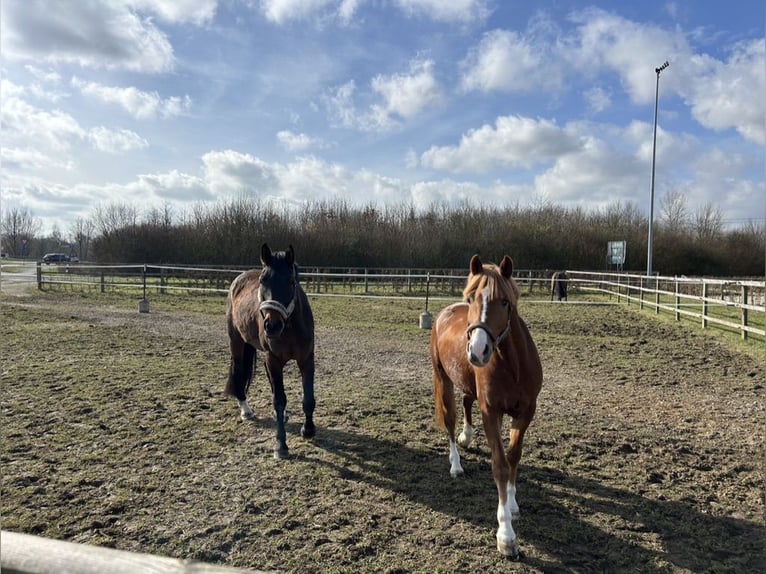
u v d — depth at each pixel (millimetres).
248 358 5582
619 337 11250
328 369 7996
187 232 33812
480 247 35781
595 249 36781
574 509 3598
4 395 6113
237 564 2936
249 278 5668
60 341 9625
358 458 4469
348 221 36781
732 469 4297
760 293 15852
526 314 15023
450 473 4145
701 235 43031
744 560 3020
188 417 5516
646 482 4051
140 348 9172
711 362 8641
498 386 3146
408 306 16734
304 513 3500
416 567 2902
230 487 3889
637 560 3012
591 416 5734
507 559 2988
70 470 4133
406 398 6359
